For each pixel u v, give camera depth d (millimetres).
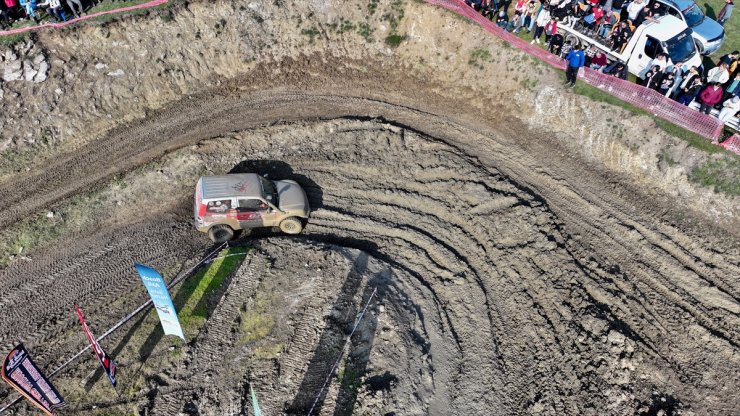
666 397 13750
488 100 20984
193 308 15000
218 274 15859
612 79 19312
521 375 14375
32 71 19203
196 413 13094
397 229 17484
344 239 17375
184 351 14078
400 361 14250
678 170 18297
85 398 13219
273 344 14320
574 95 19875
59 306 15102
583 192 18281
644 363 14227
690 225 17453
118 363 13805
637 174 18719
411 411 13484
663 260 16531
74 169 18359
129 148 19016
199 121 19922
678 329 14992
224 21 21422
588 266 16266
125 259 16344
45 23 19953
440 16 21734
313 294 15406
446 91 21406
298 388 13539
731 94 18875
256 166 18906
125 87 20125
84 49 19938
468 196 18062
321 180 18625
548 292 15680
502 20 21266
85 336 14414
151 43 20625
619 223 17406
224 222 16609
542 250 16469
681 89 19266
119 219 17438
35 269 16016
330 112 20344
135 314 14820
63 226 16938
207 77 21219
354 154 19203
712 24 21094
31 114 18938
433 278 16406
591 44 20406
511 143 19750
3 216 16953
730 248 16875
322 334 14469
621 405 13562
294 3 22078
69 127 19219
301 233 17562
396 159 19062
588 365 14180
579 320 14945
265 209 16703
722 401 13703
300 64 21953
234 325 14656
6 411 13023
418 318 15414
